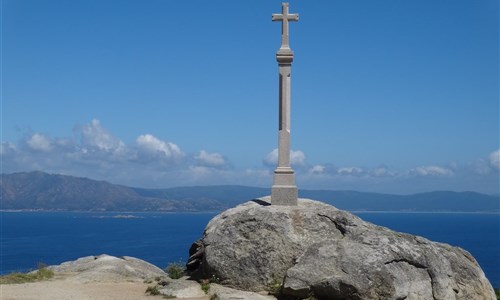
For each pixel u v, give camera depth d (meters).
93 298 24.34
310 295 23.62
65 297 24.41
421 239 26.78
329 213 27.78
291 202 29.14
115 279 30.47
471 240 191.75
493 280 86.19
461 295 25.52
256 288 25.28
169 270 29.80
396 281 23.75
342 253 24.72
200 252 27.75
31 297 24.19
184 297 24.48
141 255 116.06
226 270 25.78
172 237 194.00
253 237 26.52
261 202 30.19
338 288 23.23
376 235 25.92
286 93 29.75
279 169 29.45
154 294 25.16
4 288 26.50
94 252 127.31
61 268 34.47
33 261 104.62
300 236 26.61
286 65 29.84
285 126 29.70
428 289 24.44
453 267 26.44
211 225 28.44
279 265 25.75
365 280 23.50
